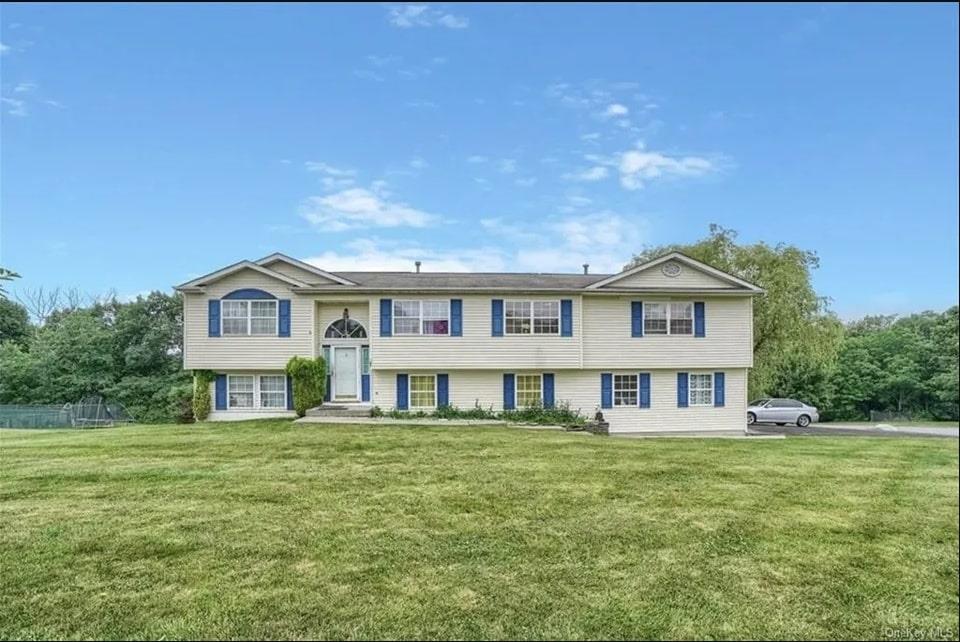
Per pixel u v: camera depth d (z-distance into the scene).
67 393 29.95
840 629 4.28
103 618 4.31
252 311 20.33
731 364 21.50
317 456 11.19
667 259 21.27
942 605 4.70
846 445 14.16
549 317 20.62
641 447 12.84
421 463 10.48
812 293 27.78
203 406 20.12
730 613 4.51
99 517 6.83
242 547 5.84
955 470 10.31
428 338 20.17
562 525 6.69
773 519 7.00
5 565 5.32
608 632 4.17
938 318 39.62
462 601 4.66
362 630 4.16
